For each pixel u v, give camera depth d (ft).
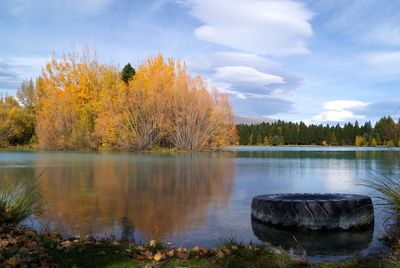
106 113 165.58
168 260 18.37
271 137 361.30
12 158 111.04
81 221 29.17
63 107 173.78
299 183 52.85
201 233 25.86
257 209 29.63
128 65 190.49
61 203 36.70
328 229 26.66
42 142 172.96
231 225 28.22
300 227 26.94
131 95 163.02
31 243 20.21
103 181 54.39
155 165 84.28
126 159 106.63
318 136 361.71
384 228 26.05
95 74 190.39
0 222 24.03
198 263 17.84
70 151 164.04
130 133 162.20
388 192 25.40
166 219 29.96
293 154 149.79
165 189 46.44
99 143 171.42
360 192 43.96
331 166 83.35
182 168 76.59
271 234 25.77
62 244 20.68
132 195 41.93
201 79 164.35
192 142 162.50
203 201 38.22
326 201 27.04
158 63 164.35
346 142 353.72
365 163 93.30
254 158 117.08
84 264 17.62
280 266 17.49
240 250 19.83
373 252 20.97
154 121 160.97
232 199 39.34
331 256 20.77
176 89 161.89
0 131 197.06
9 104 220.84
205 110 162.81
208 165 85.25
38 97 210.59
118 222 28.91
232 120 168.04
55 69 190.19
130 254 19.22
